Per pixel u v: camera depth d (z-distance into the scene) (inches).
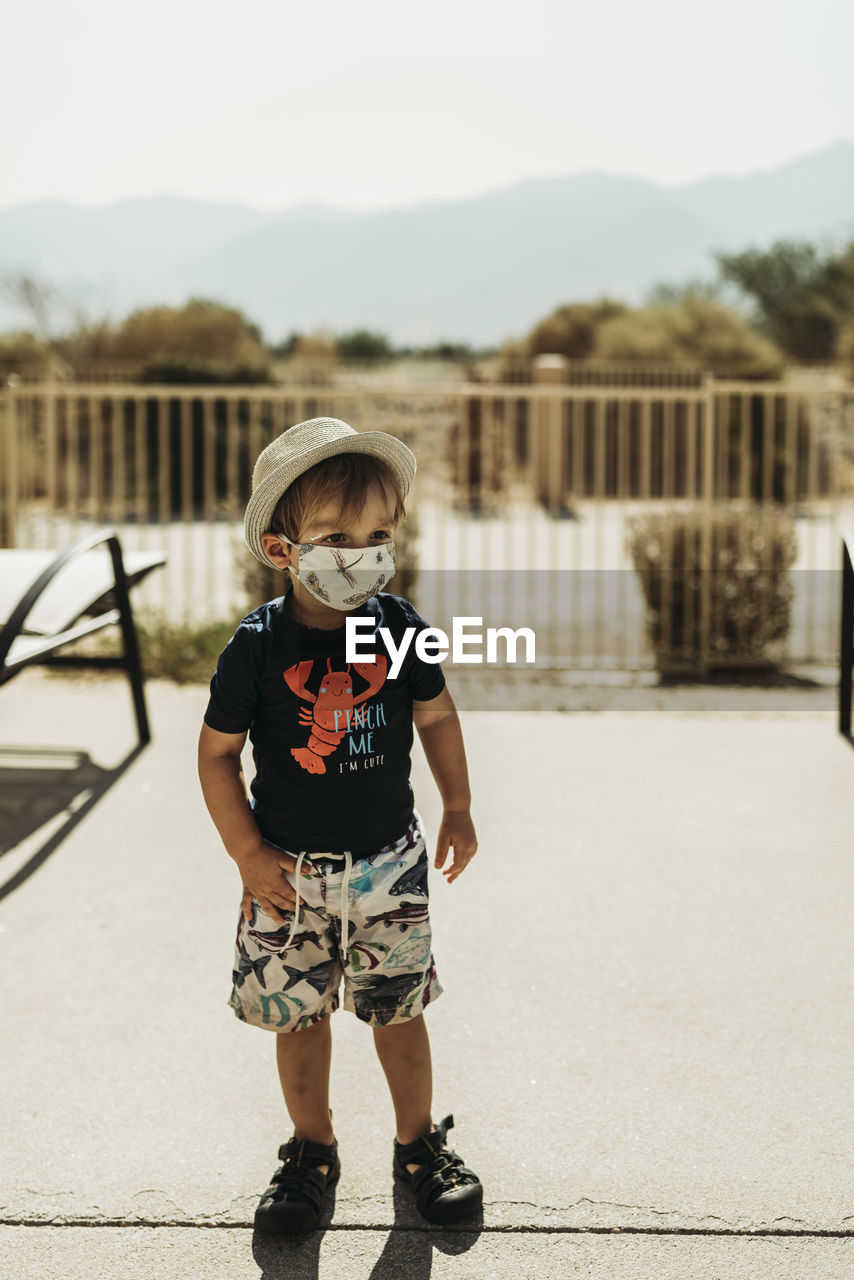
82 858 159.2
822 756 204.1
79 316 877.2
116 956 131.9
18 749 207.5
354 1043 114.8
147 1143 99.7
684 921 139.9
